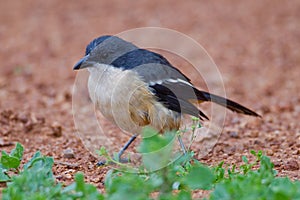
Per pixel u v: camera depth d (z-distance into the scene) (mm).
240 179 7625
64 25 25547
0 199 7375
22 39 23719
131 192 7148
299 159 10320
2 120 13312
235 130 13172
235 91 17797
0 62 20984
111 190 7344
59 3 29453
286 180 7730
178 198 7203
